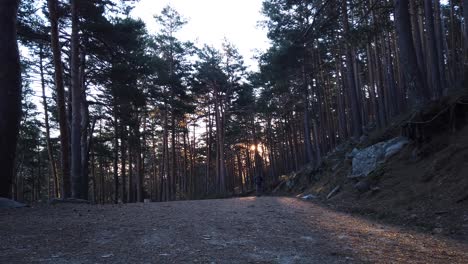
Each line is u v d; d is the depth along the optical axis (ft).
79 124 61.31
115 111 94.53
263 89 138.82
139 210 32.22
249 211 34.35
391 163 42.96
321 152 127.03
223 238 19.98
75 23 61.21
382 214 30.68
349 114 116.78
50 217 24.91
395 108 89.76
